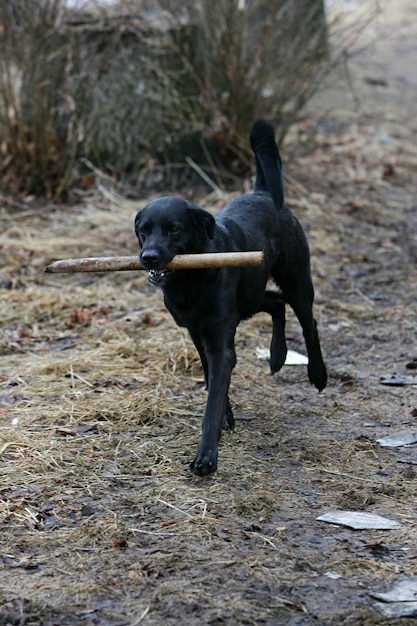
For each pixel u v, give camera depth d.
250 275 6.52
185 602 4.58
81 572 4.87
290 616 4.48
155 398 7.17
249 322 9.19
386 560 5.00
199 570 4.87
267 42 12.78
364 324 9.30
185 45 12.63
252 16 12.92
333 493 5.81
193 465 5.93
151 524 5.36
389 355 8.48
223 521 5.40
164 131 12.73
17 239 10.91
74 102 12.32
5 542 5.18
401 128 16.95
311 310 7.35
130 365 7.91
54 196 12.29
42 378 7.63
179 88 12.70
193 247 5.98
